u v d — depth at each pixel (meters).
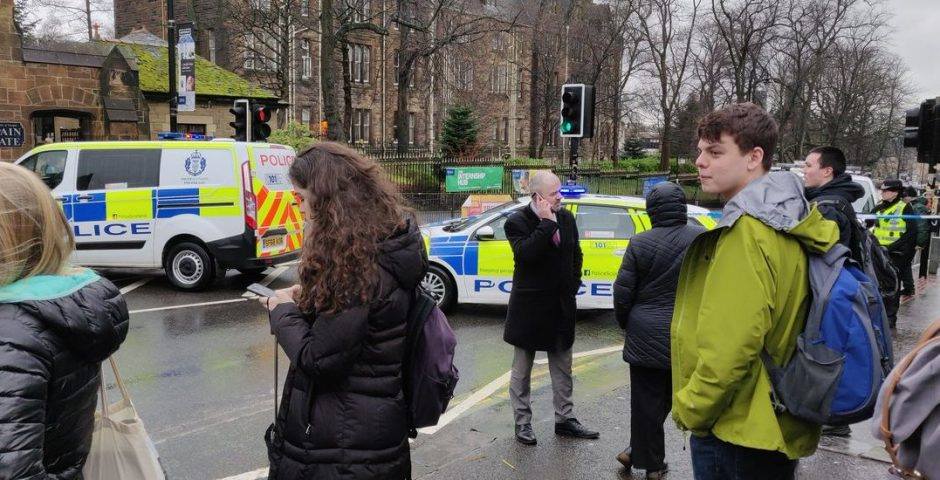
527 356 4.62
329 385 2.18
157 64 21.70
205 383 6.08
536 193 4.46
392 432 2.21
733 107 2.35
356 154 2.25
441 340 2.33
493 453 4.48
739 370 2.13
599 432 4.85
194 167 10.08
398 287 2.19
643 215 8.61
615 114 43.91
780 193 2.22
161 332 7.84
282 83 28.59
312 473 2.18
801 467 4.22
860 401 2.06
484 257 8.70
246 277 11.55
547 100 41.41
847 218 3.98
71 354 1.81
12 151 16.55
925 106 9.25
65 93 17.28
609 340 7.82
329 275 2.09
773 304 2.13
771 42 41.09
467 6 32.53
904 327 8.84
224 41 36.19
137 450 2.32
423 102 46.31
